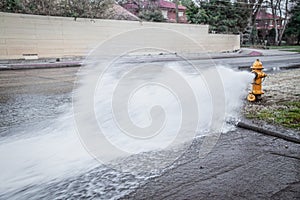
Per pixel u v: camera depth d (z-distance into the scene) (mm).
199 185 2406
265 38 45219
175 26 21844
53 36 16266
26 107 5211
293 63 14945
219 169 2693
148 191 2336
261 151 3098
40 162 2930
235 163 2816
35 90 6984
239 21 30516
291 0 42062
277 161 2855
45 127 4027
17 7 15695
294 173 2611
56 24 16281
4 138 3590
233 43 27250
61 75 9844
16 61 14164
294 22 42594
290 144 3283
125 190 2367
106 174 2660
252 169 2688
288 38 43906
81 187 2449
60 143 3422
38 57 15773
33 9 16266
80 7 17906
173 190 2342
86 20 17438
